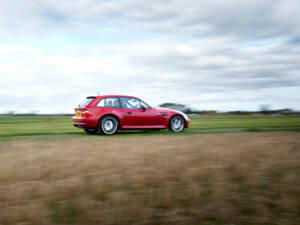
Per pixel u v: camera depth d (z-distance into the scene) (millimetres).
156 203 2805
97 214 2547
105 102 10484
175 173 3898
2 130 12531
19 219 2449
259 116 35188
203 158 4926
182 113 11633
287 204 2742
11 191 3166
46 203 2807
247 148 6023
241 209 2682
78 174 3891
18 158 5039
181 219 2484
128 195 3006
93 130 11133
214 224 2412
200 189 3186
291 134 9375
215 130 12055
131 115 10703
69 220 2453
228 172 3934
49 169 4160
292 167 4223
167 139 8133
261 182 3457
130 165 4426
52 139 8398
